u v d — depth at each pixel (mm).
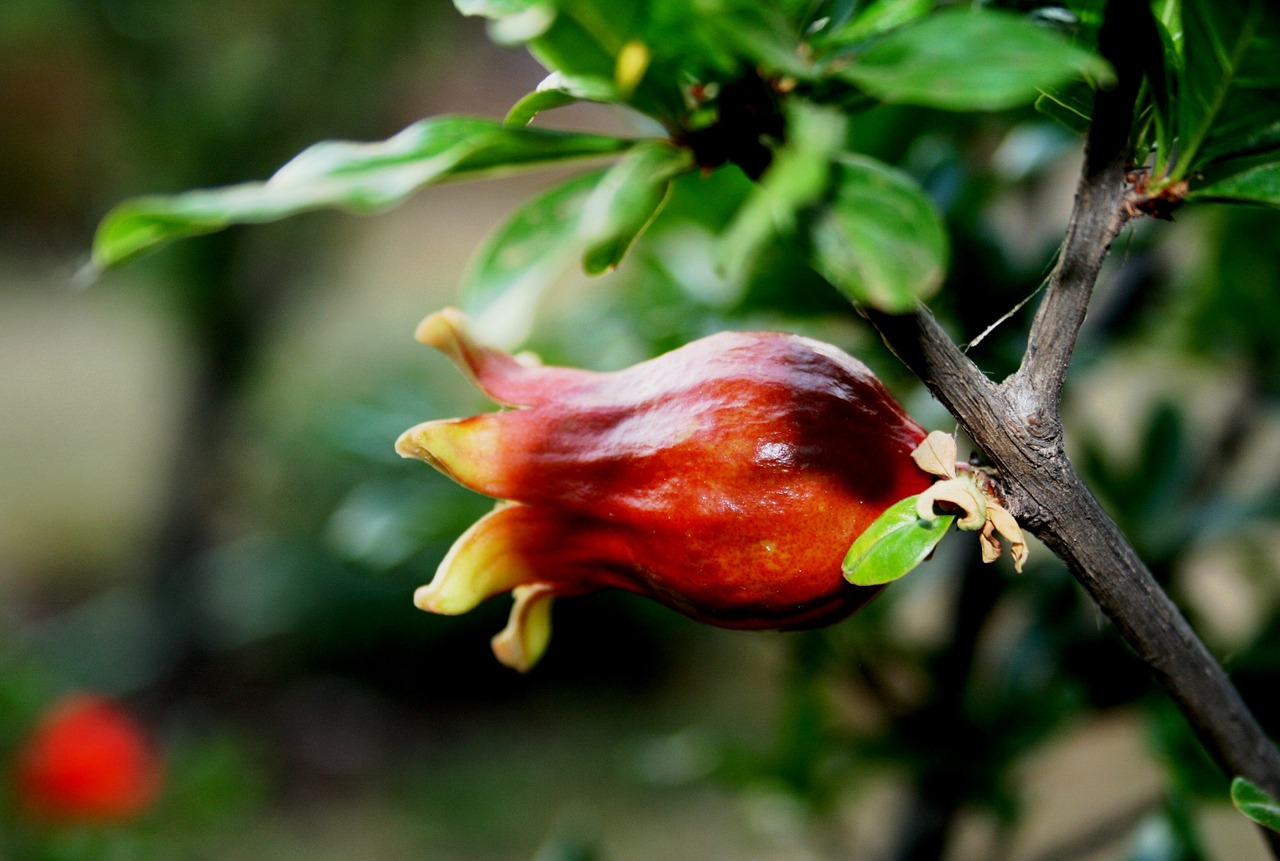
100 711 853
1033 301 370
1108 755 1085
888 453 288
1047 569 408
